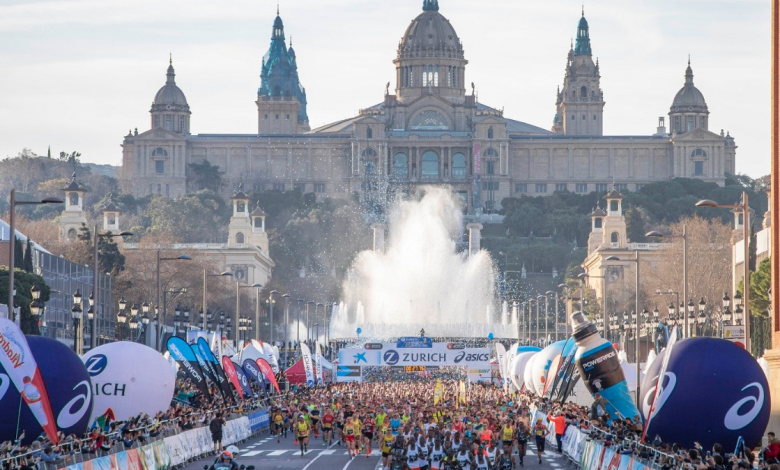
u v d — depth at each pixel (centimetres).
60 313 13950
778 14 6412
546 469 6366
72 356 5688
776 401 6169
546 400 8469
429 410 7500
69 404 5562
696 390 5047
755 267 14388
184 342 7181
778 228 6469
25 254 12762
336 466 6469
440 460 5712
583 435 6288
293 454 7250
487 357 12569
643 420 5534
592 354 6500
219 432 7138
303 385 11550
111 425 6178
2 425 5238
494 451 5875
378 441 7406
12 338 4825
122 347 6650
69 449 5266
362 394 9756
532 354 10356
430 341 12544
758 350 12331
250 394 8988
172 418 6744
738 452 5088
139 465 5512
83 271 15250
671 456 4631
